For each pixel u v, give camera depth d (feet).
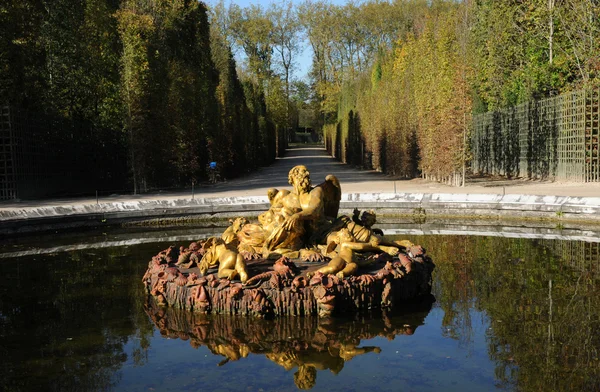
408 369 17.93
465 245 40.45
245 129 149.69
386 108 126.41
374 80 167.94
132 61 87.10
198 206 60.80
